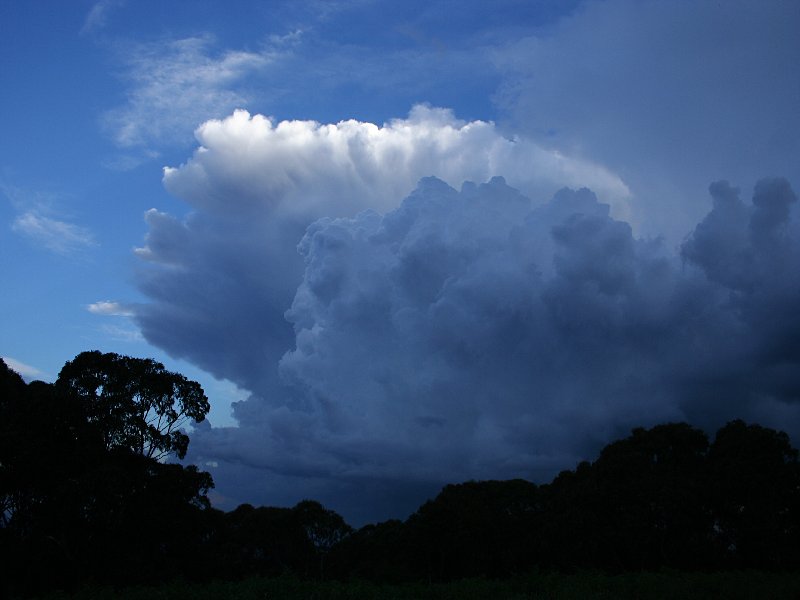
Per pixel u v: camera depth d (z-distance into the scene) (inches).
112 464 1492.4
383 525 2800.2
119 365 1660.9
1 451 1359.5
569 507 1903.3
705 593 846.5
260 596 810.8
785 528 1756.9
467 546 2090.3
